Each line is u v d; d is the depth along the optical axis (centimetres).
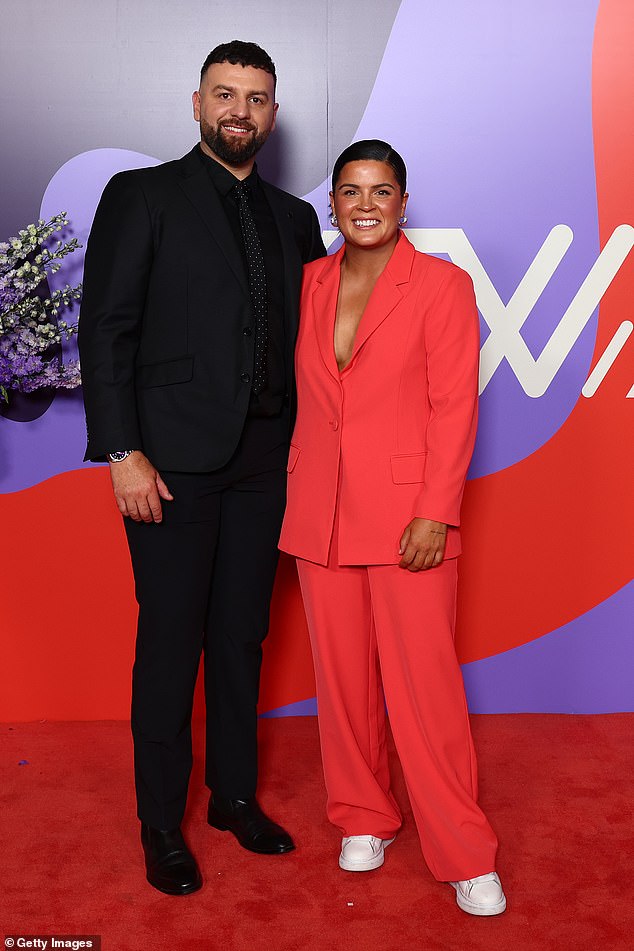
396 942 202
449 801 217
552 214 304
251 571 243
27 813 259
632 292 307
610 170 303
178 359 228
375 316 218
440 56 299
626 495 314
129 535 235
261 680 319
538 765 285
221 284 228
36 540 311
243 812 247
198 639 236
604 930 205
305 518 228
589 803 262
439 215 304
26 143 298
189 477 229
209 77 232
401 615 218
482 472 313
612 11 298
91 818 256
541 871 228
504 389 310
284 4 297
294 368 240
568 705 321
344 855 231
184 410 227
